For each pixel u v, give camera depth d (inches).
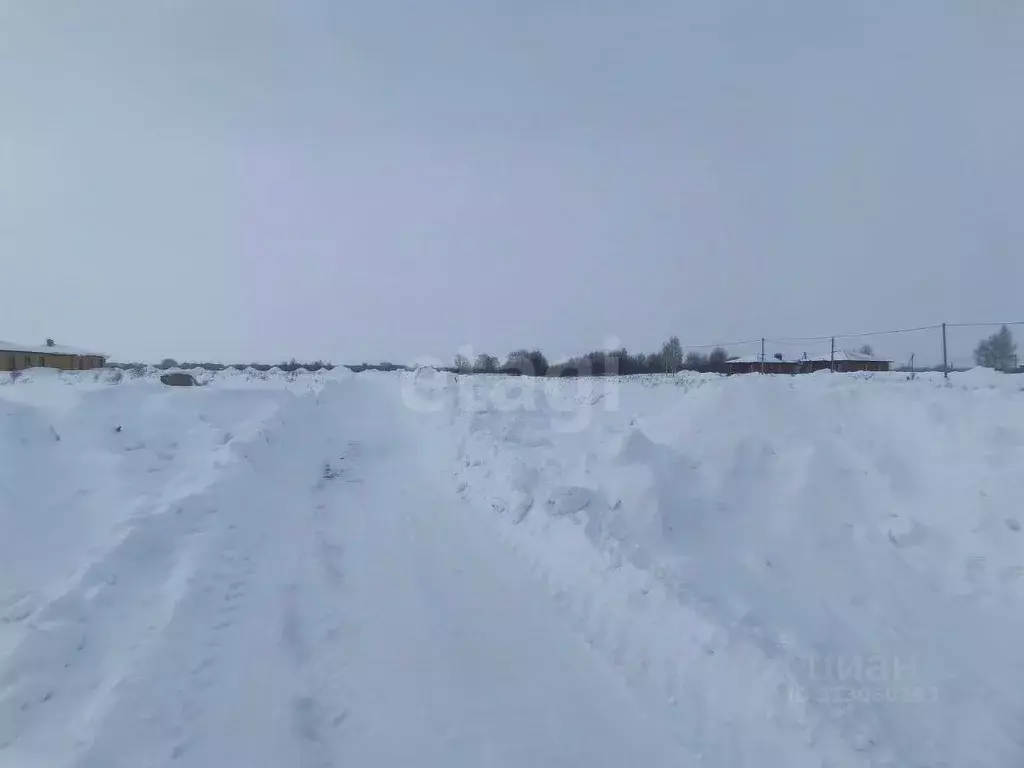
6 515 320.5
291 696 213.6
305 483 453.7
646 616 257.8
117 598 261.4
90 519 333.1
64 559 295.7
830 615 278.2
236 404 601.9
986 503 328.2
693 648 235.0
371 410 741.9
